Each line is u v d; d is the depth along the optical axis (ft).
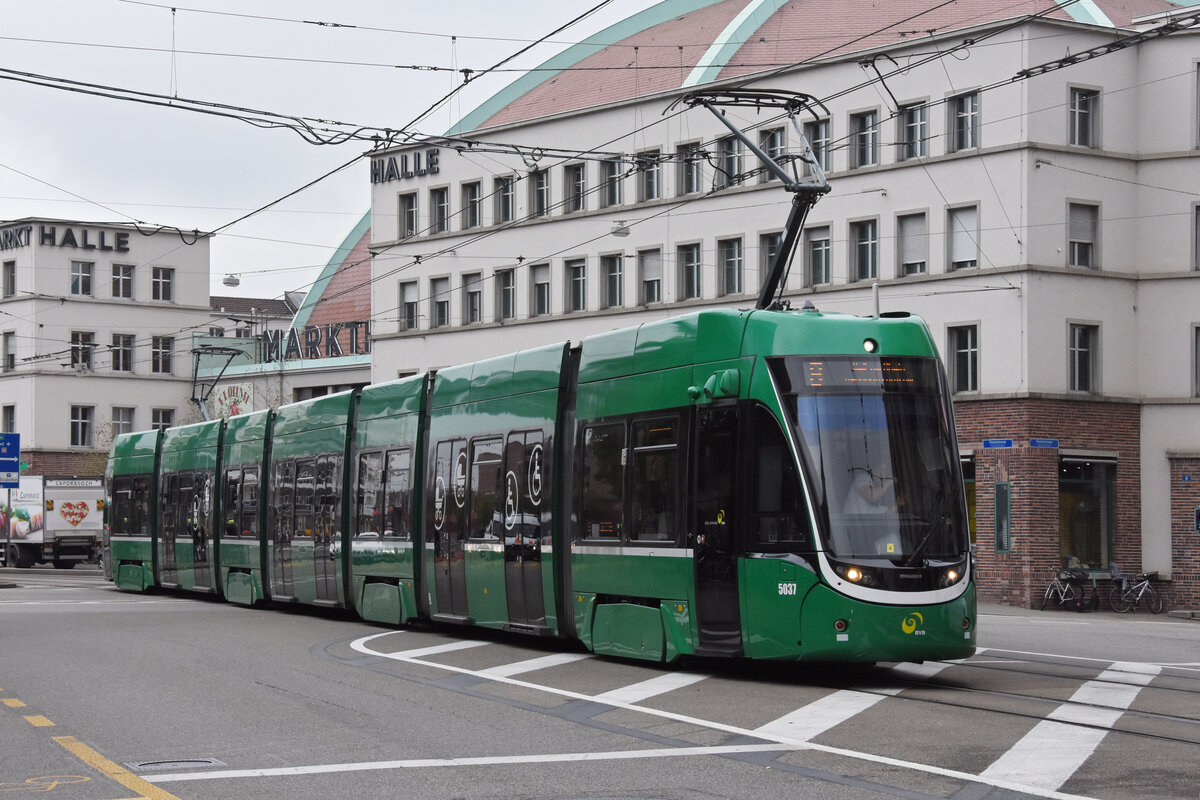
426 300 184.96
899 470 49.39
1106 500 131.03
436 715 43.21
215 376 261.24
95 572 202.59
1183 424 130.11
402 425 77.46
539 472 62.90
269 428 97.96
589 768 33.88
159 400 273.75
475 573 68.39
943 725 39.99
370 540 79.97
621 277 163.22
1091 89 131.64
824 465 48.80
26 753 36.68
